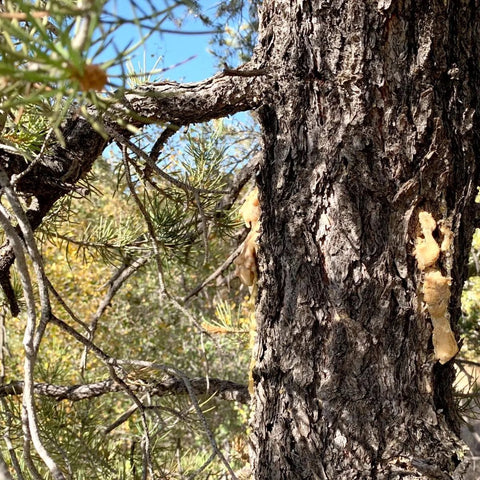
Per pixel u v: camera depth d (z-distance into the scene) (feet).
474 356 6.15
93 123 1.24
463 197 2.69
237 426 8.14
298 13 2.64
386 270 2.61
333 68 2.60
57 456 3.72
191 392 2.35
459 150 2.66
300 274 2.70
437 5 2.55
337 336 2.65
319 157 2.64
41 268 1.56
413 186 2.60
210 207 3.94
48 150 2.64
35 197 2.95
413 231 2.62
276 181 2.74
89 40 1.01
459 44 2.64
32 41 1.05
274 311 2.78
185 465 4.50
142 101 2.70
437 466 2.55
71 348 9.55
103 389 3.81
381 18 2.55
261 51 2.77
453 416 2.78
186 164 3.74
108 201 8.53
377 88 2.57
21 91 1.26
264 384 2.82
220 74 2.75
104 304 4.47
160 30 1.08
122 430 5.77
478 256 6.87
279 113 2.71
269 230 2.78
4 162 2.61
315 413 2.68
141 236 4.21
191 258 4.31
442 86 2.62
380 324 2.62
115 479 3.88
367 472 2.61
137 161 3.19
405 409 2.62
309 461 2.69
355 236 2.61
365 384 2.63
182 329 10.67
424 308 2.62
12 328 8.39
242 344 4.62
